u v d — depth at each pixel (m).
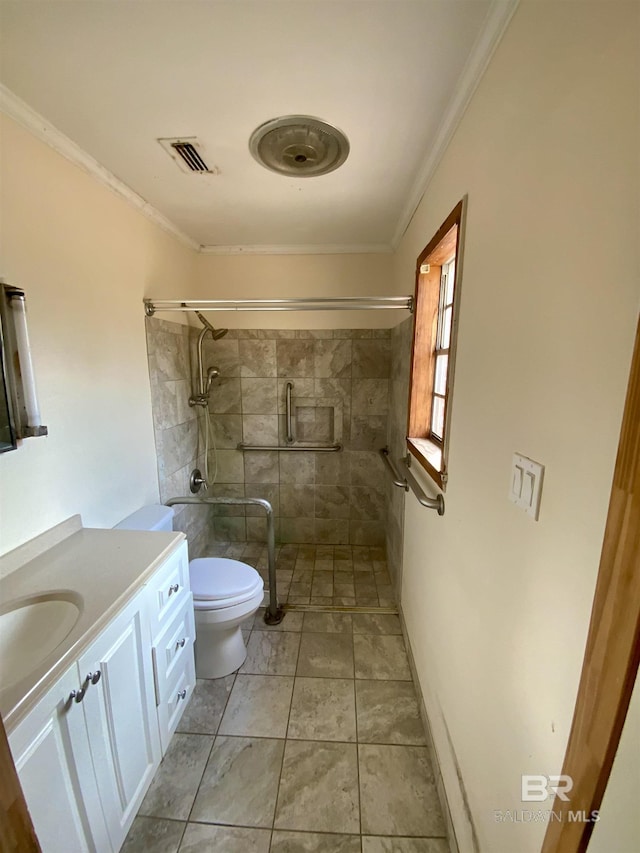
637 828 0.43
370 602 2.27
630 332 0.44
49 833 0.78
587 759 0.48
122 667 1.03
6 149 1.11
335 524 2.92
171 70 1.01
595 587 0.49
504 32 0.79
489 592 0.88
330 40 0.91
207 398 2.57
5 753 0.52
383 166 1.50
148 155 1.42
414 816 1.19
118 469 1.69
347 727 1.48
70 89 1.07
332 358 2.70
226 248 2.58
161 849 1.10
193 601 1.61
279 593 2.36
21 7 0.82
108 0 0.80
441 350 1.67
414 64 0.98
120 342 1.71
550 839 0.58
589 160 0.52
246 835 1.14
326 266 2.62
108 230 1.61
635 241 0.43
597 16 0.50
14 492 1.16
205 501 2.04
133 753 1.09
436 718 1.32
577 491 0.55
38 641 0.99
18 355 1.10
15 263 1.15
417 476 1.65
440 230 1.28
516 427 0.75
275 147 1.38
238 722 1.50
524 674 0.71
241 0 0.80
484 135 0.91
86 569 1.17
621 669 0.42
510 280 0.77
